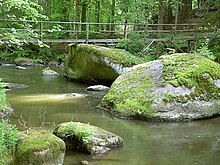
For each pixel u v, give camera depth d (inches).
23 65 814.5
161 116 319.6
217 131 293.0
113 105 352.5
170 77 344.8
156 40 724.0
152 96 331.6
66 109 358.9
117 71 521.3
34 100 401.7
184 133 284.2
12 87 486.0
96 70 534.9
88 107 370.9
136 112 324.5
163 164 212.1
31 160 174.1
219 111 346.6
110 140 236.5
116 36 845.8
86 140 227.8
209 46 729.6
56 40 624.7
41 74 661.3
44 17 299.6
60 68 785.6
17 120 306.2
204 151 238.8
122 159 217.6
